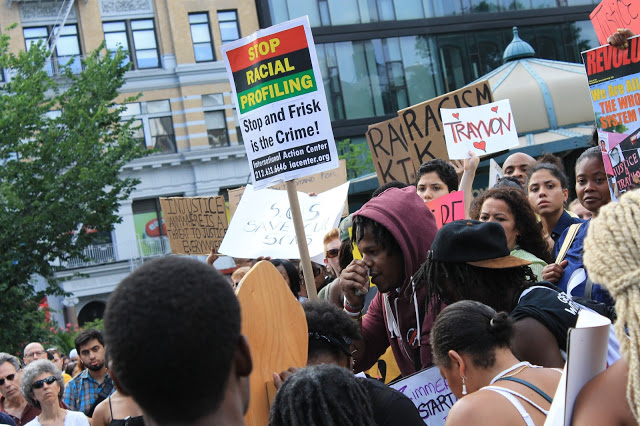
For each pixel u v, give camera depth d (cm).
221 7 3319
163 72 3297
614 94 456
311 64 476
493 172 724
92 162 2147
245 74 496
